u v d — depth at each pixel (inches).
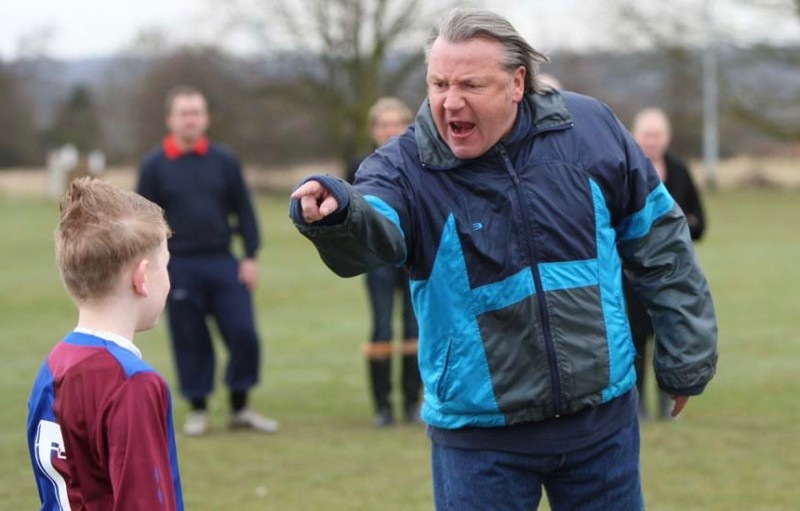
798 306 711.1
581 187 172.7
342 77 1945.1
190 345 392.8
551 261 169.9
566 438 172.4
